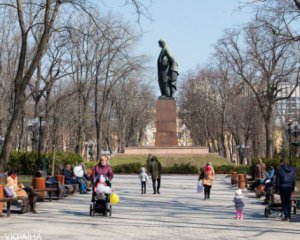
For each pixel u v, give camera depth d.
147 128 104.06
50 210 17.20
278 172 15.23
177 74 54.69
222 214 16.75
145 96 79.50
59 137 58.72
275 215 16.22
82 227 12.86
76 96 57.69
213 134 79.75
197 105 74.50
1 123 49.47
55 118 47.16
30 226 12.86
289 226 13.81
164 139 54.94
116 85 73.19
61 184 23.22
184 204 20.28
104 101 57.47
